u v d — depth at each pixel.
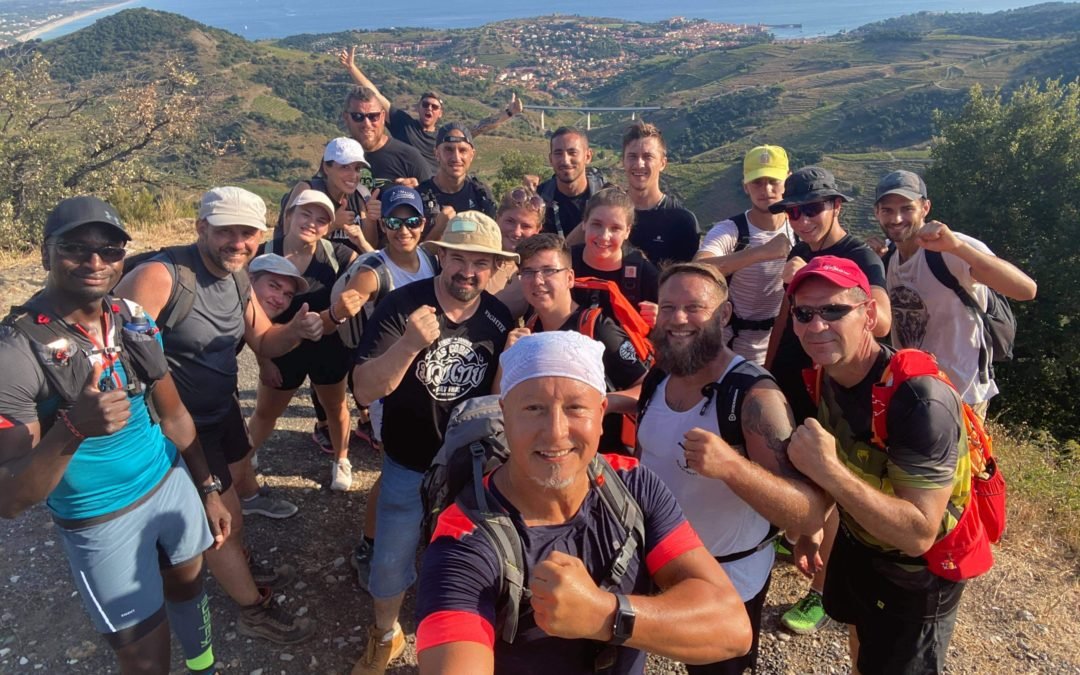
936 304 3.33
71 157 18.44
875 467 2.04
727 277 3.80
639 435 2.40
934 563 2.06
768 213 3.77
